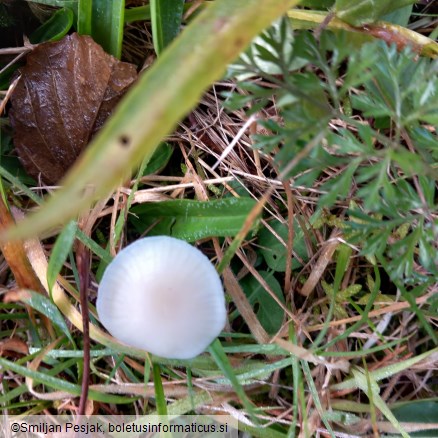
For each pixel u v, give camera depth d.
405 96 0.18
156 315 0.18
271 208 0.22
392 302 0.21
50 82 0.21
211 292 0.19
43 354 0.20
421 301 0.21
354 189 0.21
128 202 0.21
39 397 0.20
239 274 0.22
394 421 0.20
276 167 0.20
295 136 0.17
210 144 0.22
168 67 0.14
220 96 0.22
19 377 0.21
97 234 0.22
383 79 0.18
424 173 0.18
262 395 0.21
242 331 0.22
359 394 0.21
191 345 0.19
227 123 0.22
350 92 0.21
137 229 0.22
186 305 0.19
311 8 0.22
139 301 0.19
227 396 0.21
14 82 0.21
